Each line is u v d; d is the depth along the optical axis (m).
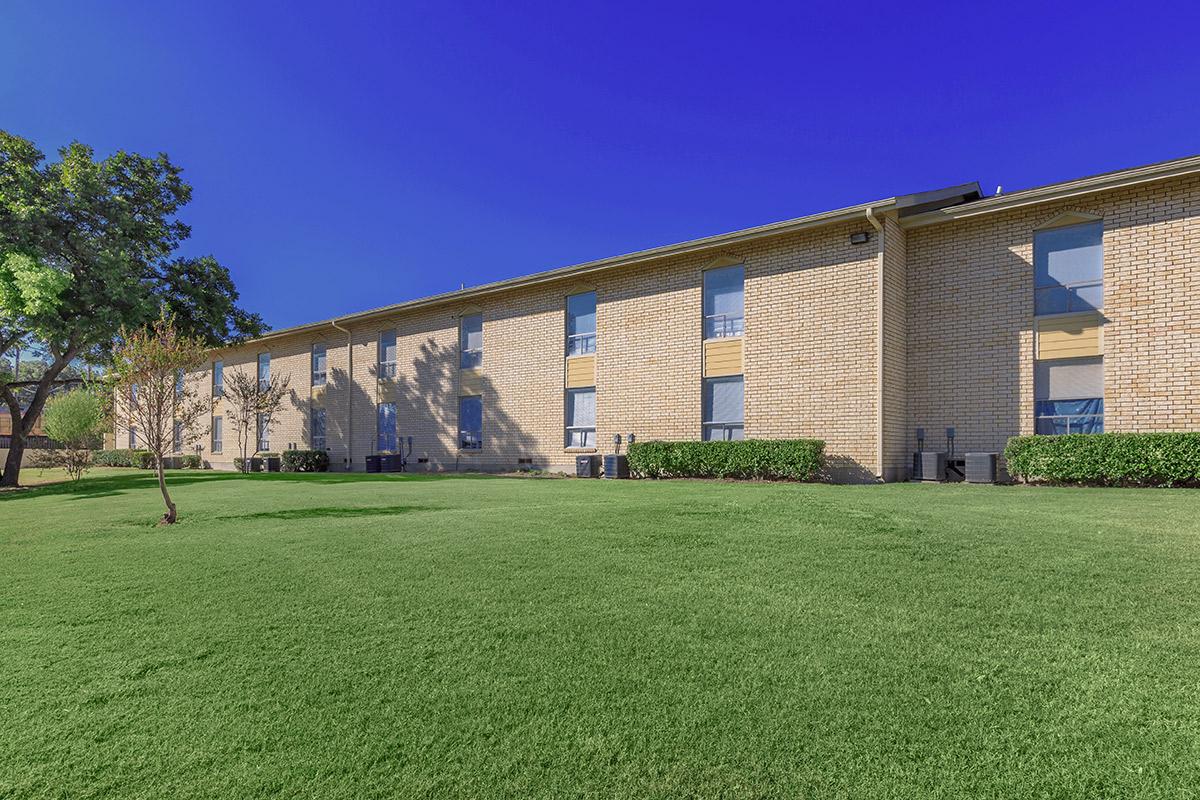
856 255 12.95
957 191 12.57
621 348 16.69
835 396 13.08
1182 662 2.81
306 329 24.88
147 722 2.51
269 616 3.78
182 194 20.48
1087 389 11.34
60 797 2.03
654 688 2.70
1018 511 6.85
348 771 2.15
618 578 4.45
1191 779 1.97
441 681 2.81
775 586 4.16
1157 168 10.45
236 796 2.02
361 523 7.03
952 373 12.62
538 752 2.23
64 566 5.29
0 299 16.25
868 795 1.95
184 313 20.17
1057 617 3.42
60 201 17.62
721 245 14.60
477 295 19.78
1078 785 1.96
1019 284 12.00
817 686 2.68
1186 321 10.48
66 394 32.78
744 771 2.09
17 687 2.85
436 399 21.06
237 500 10.12
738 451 13.46
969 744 2.21
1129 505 7.31
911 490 9.83
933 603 3.71
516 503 8.79
